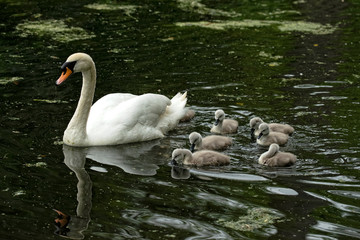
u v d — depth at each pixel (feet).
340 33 66.54
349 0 83.05
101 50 58.95
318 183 33.65
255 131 41.57
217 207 30.71
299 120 43.32
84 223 28.71
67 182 33.55
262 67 55.16
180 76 52.54
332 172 35.14
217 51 59.77
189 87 50.11
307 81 51.42
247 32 67.10
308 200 31.58
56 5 76.84
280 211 30.32
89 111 40.06
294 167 36.04
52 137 40.42
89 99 39.91
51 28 66.28
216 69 54.49
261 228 28.53
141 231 28.07
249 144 40.47
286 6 80.33
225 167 36.40
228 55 58.59
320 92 48.80
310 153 37.99
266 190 32.76
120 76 52.13
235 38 64.59
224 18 73.41
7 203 30.63
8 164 35.65
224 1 83.15
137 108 42.09
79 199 31.32
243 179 34.45
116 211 30.01
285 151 38.32
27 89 48.91
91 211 29.96
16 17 70.44
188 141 41.83
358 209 30.55
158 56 57.77
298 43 62.95
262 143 40.19
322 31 67.56
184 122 44.93
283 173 35.24
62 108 45.24
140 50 59.47
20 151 37.76
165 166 36.65
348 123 42.60
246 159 37.81
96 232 27.91
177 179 34.37
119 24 68.95
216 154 36.96
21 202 30.81
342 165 36.11
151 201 31.24
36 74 52.29
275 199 31.65
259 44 62.49
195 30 67.41
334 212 30.22
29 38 62.39
